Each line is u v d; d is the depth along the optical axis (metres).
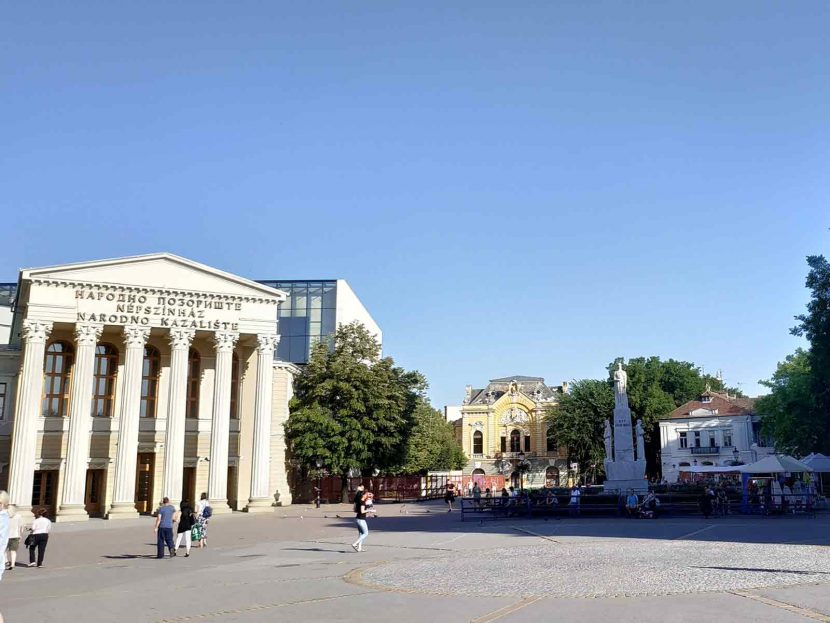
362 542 26.88
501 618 12.38
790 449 70.50
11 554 21.70
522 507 39.38
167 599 15.49
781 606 12.70
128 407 48.50
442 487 76.38
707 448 84.06
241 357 56.81
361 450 60.19
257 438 52.47
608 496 38.94
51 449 49.72
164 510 24.88
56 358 51.56
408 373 67.38
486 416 112.44
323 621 12.59
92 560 24.42
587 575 17.12
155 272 51.09
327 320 77.75
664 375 99.38
